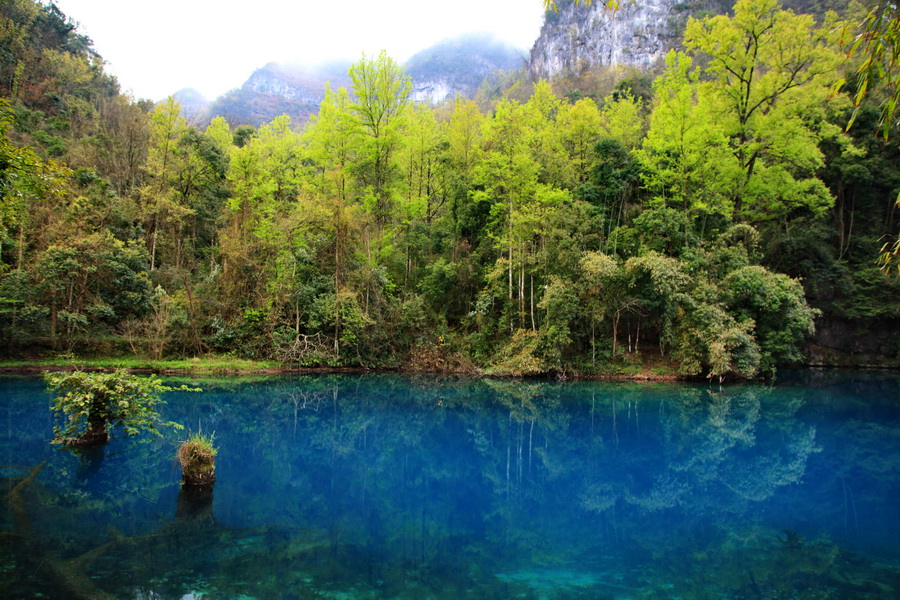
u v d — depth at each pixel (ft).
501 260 74.74
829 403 54.19
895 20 9.93
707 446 38.19
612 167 78.28
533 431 42.98
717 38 76.02
